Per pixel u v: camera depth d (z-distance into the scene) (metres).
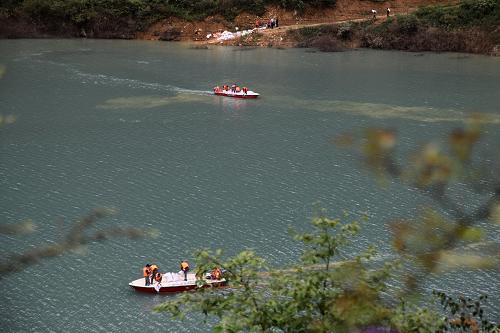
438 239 7.66
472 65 126.56
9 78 114.38
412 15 152.38
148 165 71.06
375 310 10.53
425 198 59.47
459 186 57.19
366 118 89.19
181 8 169.62
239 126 86.81
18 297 44.56
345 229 18.00
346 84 111.50
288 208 59.22
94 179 66.75
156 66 128.38
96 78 115.94
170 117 91.50
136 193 62.84
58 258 49.56
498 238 39.69
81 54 140.88
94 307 43.78
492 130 78.12
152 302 44.41
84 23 167.38
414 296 9.77
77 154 74.88
